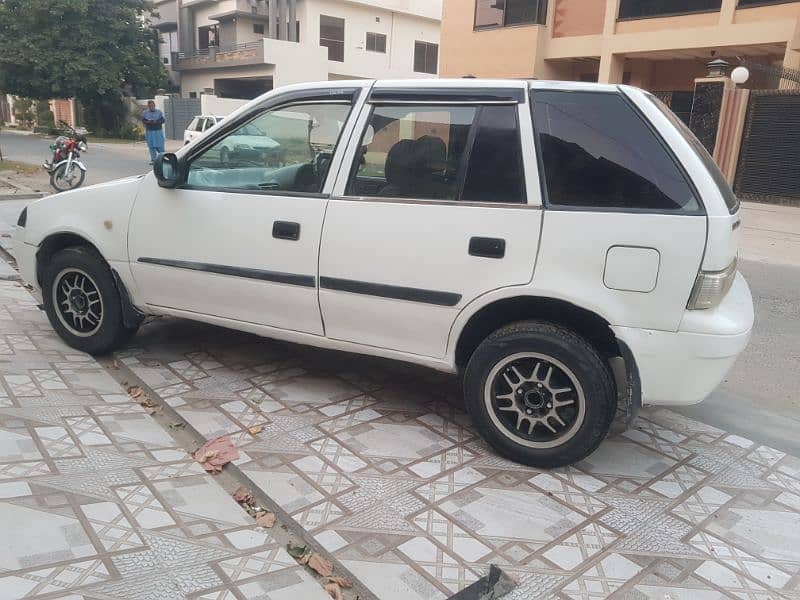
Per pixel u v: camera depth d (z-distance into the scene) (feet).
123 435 11.65
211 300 13.57
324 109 12.59
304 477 10.74
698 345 10.19
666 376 10.46
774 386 16.19
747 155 52.37
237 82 132.46
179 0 136.56
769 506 10.71
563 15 65.46
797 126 49.34
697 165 10.19
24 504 9.41
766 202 51.93
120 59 122.93
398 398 13.98
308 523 9.55
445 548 9.19
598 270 10.42
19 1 115.96
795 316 22.43
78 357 14.96
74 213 14.69
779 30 51.37
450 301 11.30
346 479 10.76
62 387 13.29
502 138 11.10
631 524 10.01
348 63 127.95
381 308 11.91
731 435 13.19
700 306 10.18
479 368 11.41
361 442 12.00
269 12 122.31
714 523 10.16
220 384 14.10
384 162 11.93
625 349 10.50
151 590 8.00
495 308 11.35
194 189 13.39
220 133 13.35
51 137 118.32
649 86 68.69
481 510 10.14
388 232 11.62
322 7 122.42
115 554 8.59
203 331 17.20
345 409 13.29
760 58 59.82
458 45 73.72
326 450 11.64
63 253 14.75
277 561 8.73
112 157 76.59
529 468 11.48
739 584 8.81
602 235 10.36
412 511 10.00
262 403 13.32
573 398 10.99
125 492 9.95
